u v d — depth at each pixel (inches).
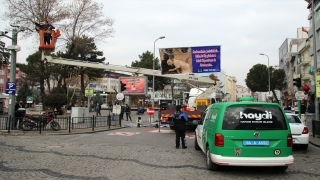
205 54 890.1
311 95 1571.1
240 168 303.4
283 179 262.8
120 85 1328.7
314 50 730.8
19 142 491.5
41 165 310.7
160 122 735.1
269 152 263.7
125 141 538.3
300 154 409.7
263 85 2480.3
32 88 2445.9
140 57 2180.1
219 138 268.4
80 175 269.9
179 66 898.1
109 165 314.5
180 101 1587.1
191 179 259.3
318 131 566.6
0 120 677.3
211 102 903.7
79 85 2180.1
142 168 301.4
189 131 746.8
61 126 732.7
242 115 271.1
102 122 844.0
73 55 1346.0
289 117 465.1
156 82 2091.5
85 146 458.9
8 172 277.7
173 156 373.4
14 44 669.9
